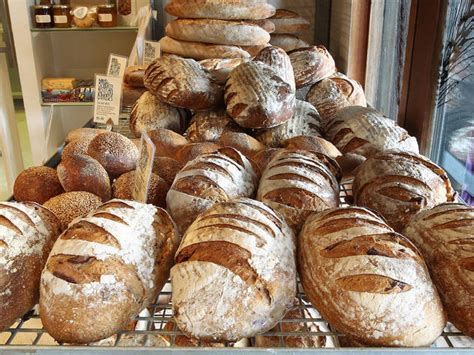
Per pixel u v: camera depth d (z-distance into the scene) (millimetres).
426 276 613
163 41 1852
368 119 1154
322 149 1058
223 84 1312
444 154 1312
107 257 619
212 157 898
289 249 666
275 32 2361
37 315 702
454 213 687
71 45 3010
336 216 682
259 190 839
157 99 1299
